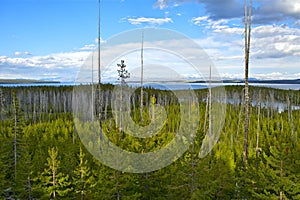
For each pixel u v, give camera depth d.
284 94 81.19
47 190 21.73
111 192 19.33
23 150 29.22
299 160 16.95
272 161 17.45
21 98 81.38
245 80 18.16
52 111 81.19
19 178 23.22
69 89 76.44
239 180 18.84
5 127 45.00
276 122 57.34
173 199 18.88
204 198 17.64
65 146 28.53
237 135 42.69
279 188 16.91
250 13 17.84
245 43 17.98
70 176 23.81
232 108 55.00
